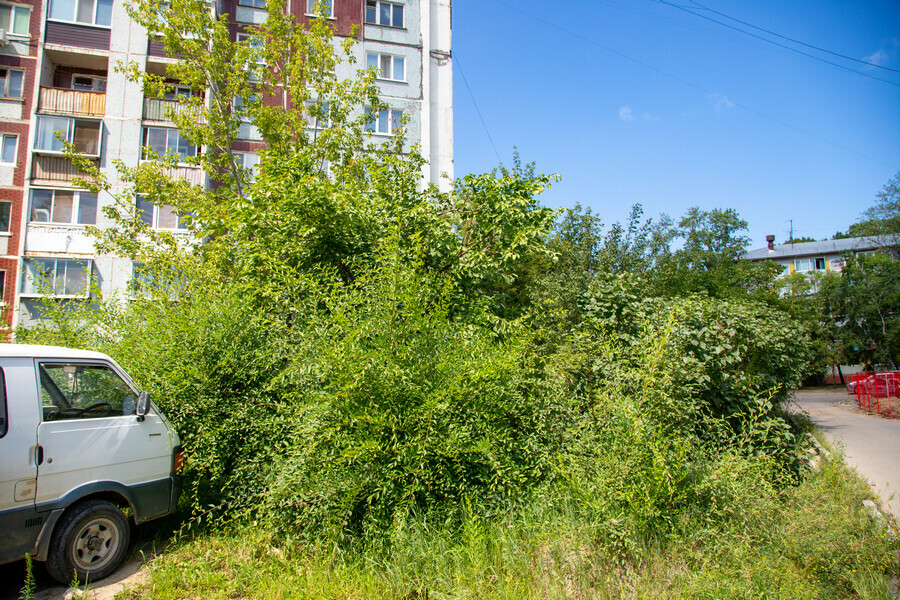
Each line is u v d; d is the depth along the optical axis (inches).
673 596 146.2
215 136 569.9
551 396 212.5
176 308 234.8
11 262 822.5
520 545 167.8
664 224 883.4
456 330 215.5
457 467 180.5
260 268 281.9
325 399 183.2
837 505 196.5
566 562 161.3
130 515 188.5
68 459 169.6
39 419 166.4
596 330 271.3
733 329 262.2
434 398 177.3
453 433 178.2
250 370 217.0
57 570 164.7
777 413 294.5
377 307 193.0
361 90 610.9
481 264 294.4
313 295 238.2
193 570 168.4
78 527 169.2
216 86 599.5
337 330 198.4
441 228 297.1
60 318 278.7
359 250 290.2
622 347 255.9
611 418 196.1
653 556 162.7
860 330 1621.6
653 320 263.1
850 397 1031.6
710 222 1745.8
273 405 209.9
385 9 1058.7
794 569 161.6
